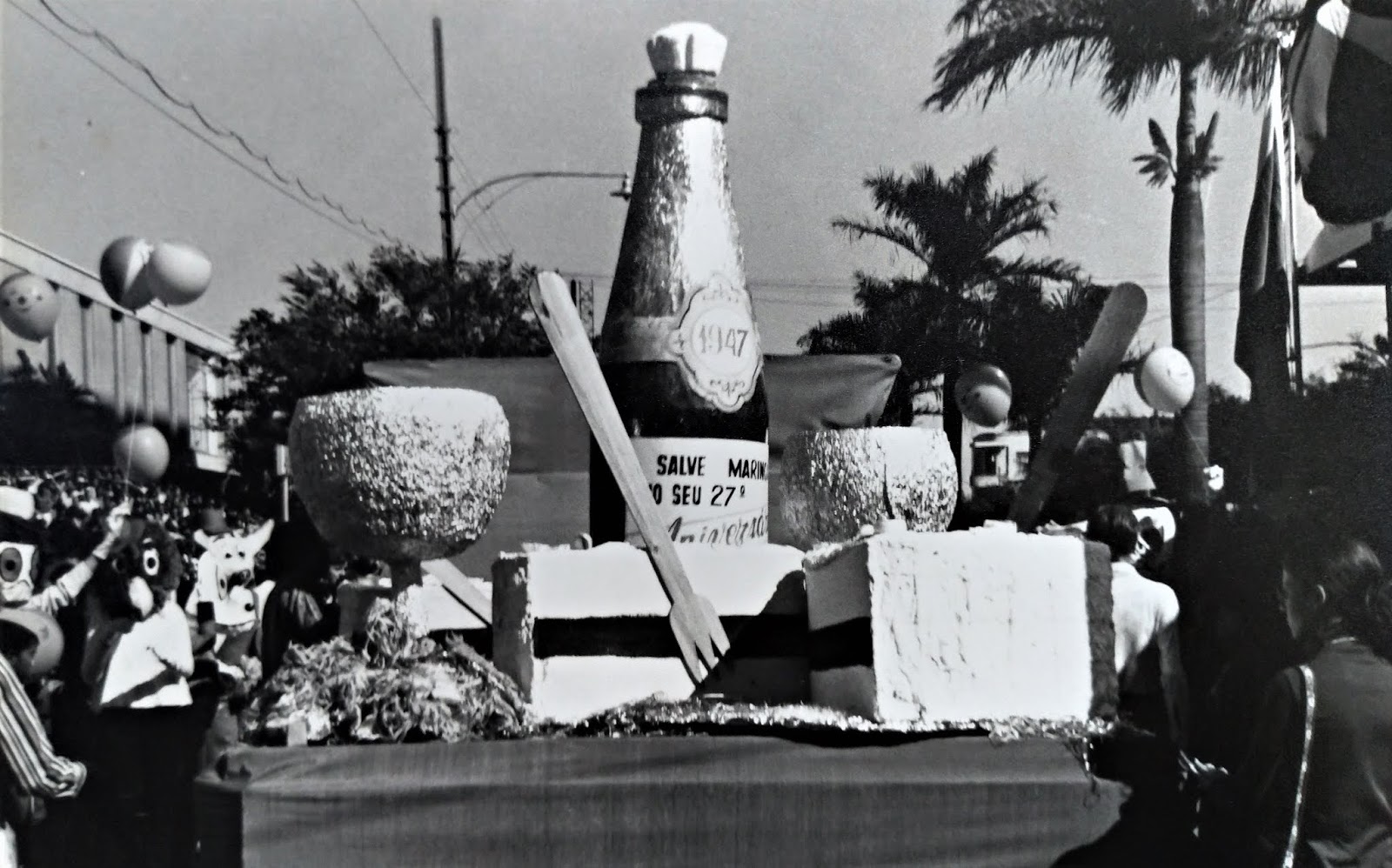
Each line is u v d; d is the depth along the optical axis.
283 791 3.03
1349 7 6.48
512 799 3.05
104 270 7.31
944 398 9.84
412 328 11.42
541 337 11.49
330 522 3.28
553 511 5.77
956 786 3.06
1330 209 6.62
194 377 11.90
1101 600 3.19
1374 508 7.41
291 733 3.12
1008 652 3.13
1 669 4.79
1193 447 8.34
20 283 8.27
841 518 3.68
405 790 3.04
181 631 6.35
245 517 11.12
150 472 8.39
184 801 6.04
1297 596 4.18
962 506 7.83
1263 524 5.59
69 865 5.74
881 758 3.08
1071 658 3.16
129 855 5.82
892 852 3.05
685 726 3.15
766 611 3.43
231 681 6.53
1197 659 5.57
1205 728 5.39
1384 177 6.50
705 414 3.99
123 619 6.23
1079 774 3.10
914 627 3.10
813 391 5.73
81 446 10.27
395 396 3.26
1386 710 3.97
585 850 3.05
